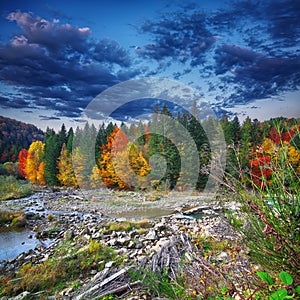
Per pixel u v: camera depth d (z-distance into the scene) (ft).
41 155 89.76
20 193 62.95
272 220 5.88
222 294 7.31
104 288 12.76
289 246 5.42
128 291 12.27
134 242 20.26
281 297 4.31
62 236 27.07
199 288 8.88
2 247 24.85
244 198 6.59
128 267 14.24
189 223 24.06
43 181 83.10
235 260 8.44
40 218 37.11
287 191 5.94
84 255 17.74
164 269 13.20
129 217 21.50
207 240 14.20
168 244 16.30
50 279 14.85
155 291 11.70
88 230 25.91
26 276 15.33
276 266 6.07
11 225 33.73
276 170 6.15
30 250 22.74
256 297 6.11
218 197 9.16
